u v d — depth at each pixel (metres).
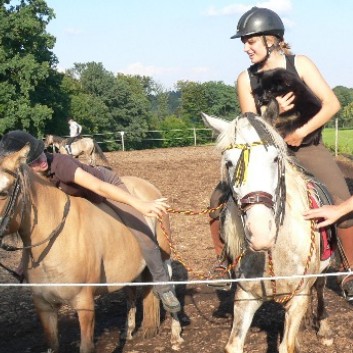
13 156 3.90
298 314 4.06
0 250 9.27
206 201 13.66
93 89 54.69
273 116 3.83
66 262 4.23
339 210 3.92
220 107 50.62
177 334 5.53
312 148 4.52
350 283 4.41
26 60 34.47
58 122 38.75
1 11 35.19
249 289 4.04
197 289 7.12
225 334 5.68
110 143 43.16
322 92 4.19
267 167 3.54
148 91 79.69
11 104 34.19
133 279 5.07
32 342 5.68
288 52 4.32
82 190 4.58
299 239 3.96
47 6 37.78
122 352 5.40
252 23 4.16
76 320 6.18
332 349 5.27
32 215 4.12
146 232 4.98
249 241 3.46
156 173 19.45
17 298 6.91
